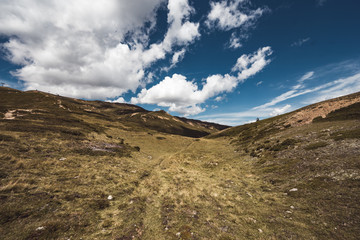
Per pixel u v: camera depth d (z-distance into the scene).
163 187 16.73
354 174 12.41
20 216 8.24
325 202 10.86
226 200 13.59
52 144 23.06
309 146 21.61
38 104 73.94
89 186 13.72
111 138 46.59
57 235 7.65
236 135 75.69
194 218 10.71
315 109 45.84
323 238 7.97
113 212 10.68
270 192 14.77
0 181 10.94
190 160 34.44
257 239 8.50
